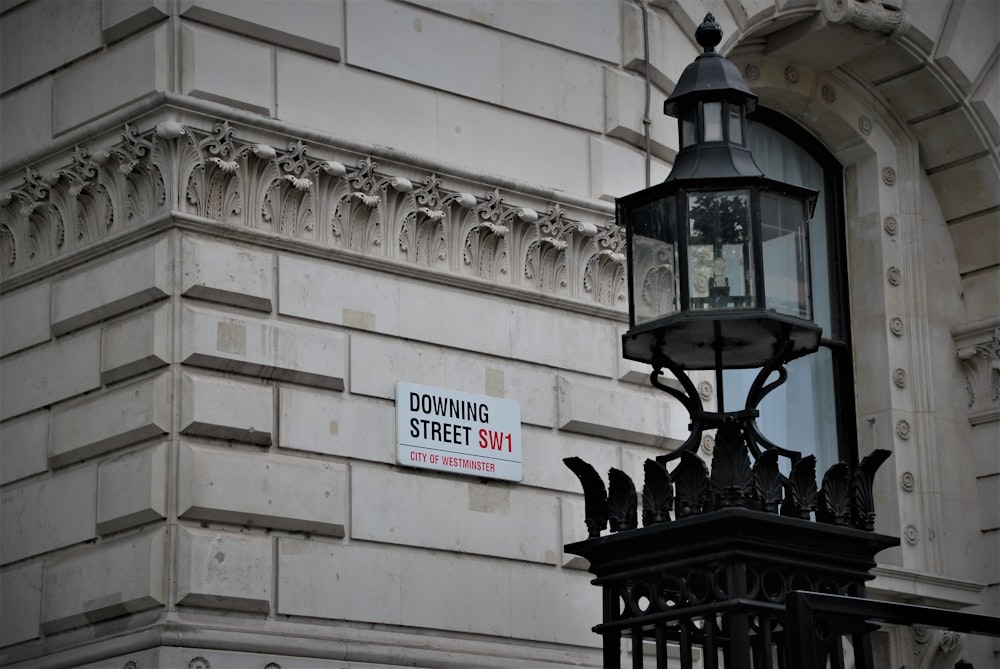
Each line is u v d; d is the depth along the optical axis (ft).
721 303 33.32
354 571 38.27
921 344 57.41
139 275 37.76
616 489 33.58
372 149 40.09
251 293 37.99
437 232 41.37
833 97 57.16
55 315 39.83
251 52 39.29
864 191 57.93
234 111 38.17
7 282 41.24
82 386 38.78
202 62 38.55
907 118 58.08
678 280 33.53
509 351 42.19
